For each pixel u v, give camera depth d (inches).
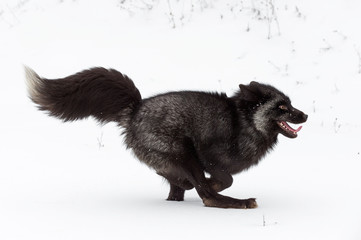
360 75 537.3
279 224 253.0
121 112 321.4
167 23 644.1
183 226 248.7
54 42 642.8
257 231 240.2
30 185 334.3
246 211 283.0
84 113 325.7
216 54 590.9
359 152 416.5
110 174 370.3
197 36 617.9
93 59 605.6
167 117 307.1
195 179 306.0
